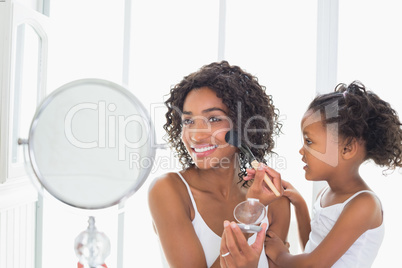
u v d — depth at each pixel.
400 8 1.78
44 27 1.48
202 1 2.01
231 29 1.96
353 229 0.98
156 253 1.90
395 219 1.72
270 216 1.00
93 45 2.10
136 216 1.89
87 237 0.58
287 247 1.01
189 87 0.87
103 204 0.52
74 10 2.11
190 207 0.91
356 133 1.04
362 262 1.02
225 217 0.92
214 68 0.90
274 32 1.94
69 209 0.54
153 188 0.90
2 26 1.23
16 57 1.30
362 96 1.10
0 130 1.24
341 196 1.07
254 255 0.66
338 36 1.83
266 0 1.94
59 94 0.52
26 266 1.80
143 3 2.04
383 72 1.80
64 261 1.98
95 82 0.51
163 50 2.04
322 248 0.96
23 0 1.93
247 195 0.85
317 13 1.83
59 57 2.06
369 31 1.81
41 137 0.52
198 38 2.01
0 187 1.41
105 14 2.10
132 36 2.04
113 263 1.86
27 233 1.80
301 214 1.15
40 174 0.52
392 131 1.09
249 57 1.95
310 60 1.92
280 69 1.94
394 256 1.72
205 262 0.85
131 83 2.04
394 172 1.71
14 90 1.29
